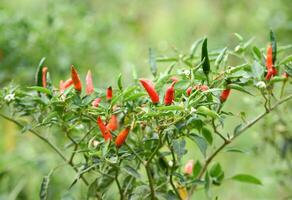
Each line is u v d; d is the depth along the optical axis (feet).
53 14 6.37
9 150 6.33
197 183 3.92
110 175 3.86
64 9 6.57
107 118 3.67
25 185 5.93
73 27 6.53
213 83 3.70
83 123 4.02
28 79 6.08
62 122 3.79
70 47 6.38
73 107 3.72
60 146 5.20
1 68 6.05
